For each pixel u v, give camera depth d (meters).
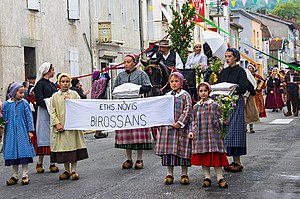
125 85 11.33
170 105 9.78
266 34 81.81
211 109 9.33
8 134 10.38
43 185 10.17
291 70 25.09
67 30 26.23
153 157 12.91
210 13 52.19
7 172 12.04
